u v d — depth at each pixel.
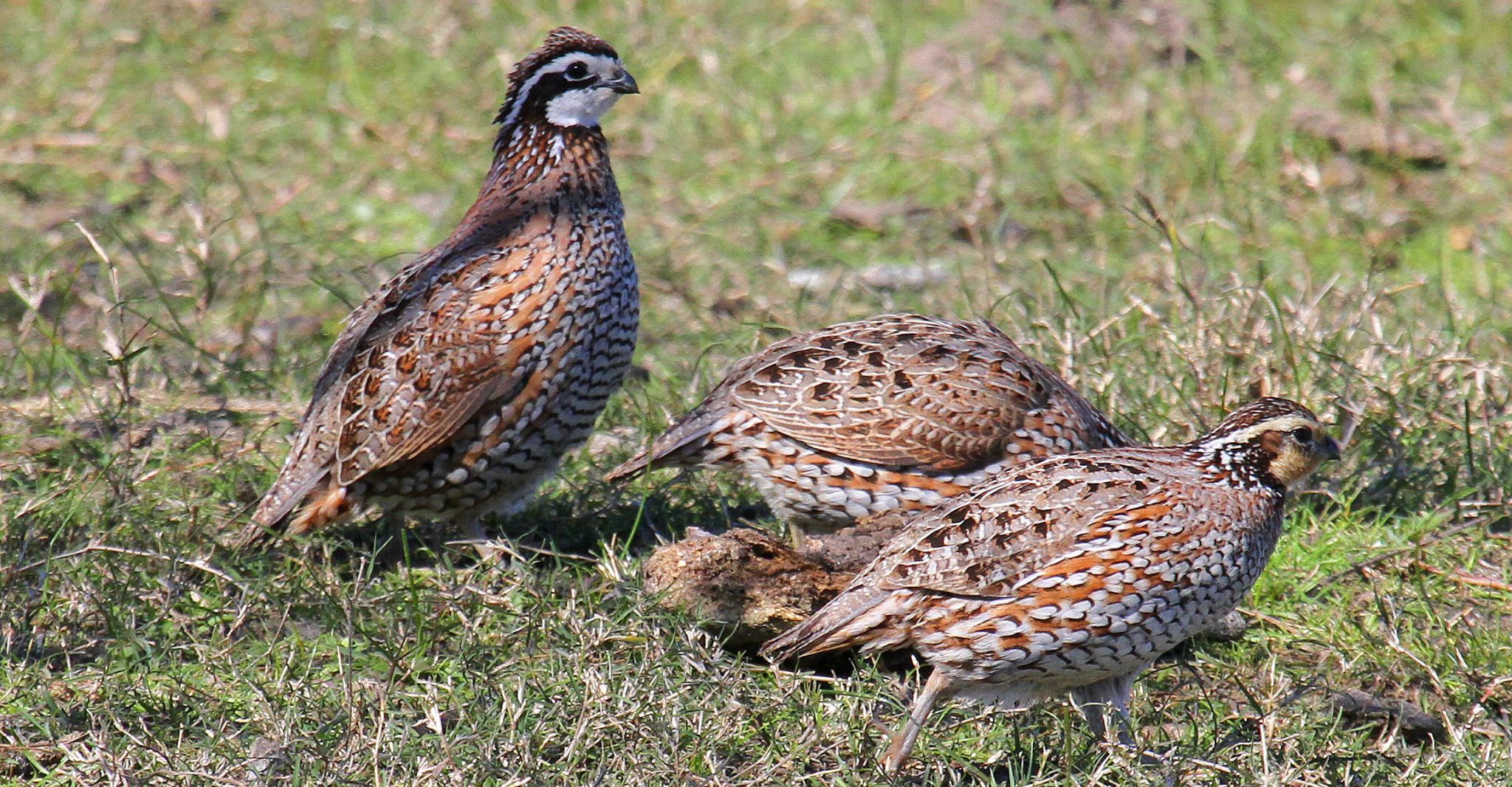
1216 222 15.42
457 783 7.63
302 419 11.00
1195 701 8.98
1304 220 16.02
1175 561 8.38
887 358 10.37
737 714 8.34
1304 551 10.44
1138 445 11.14
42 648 9.09
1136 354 12.82
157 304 14.67
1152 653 8.53
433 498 10.48
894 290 15.05
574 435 10.71
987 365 10.38
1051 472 8.67
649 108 18.78
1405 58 19.20
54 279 14.98
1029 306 13.34
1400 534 10.66
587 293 10.48
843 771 8.05
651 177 17.44
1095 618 8.34
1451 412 12.01
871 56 19.62
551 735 8.09
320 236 15.95
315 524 10.38
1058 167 17.05
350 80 19.09
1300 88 18.59
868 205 16.80
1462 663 9.38
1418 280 14.83
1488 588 10.23
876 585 8.51
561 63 10.56
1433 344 12.51
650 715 8.20
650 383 13.15
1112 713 8.53
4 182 17.02
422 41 19.88
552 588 9.51
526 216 10.48
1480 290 14.79
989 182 16.70
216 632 9.23
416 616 9.25
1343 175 17.02
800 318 14.02
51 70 19.14
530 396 10.37
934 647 8.48
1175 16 19.80
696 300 14.89
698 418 10.60
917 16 20.67
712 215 16.69
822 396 10.30
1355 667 9.41
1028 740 8.58
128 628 9.09
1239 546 8.57
